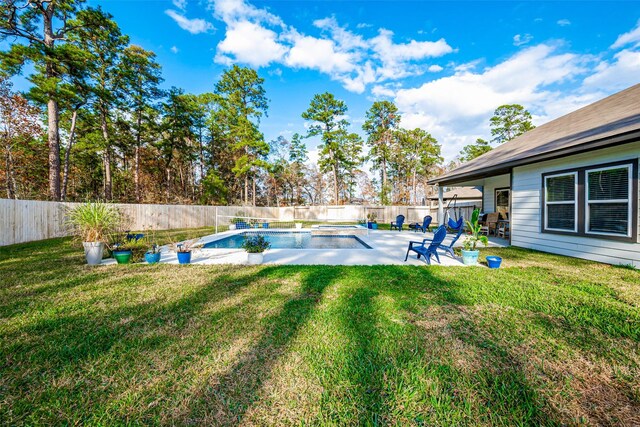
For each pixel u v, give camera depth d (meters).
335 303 3.22
